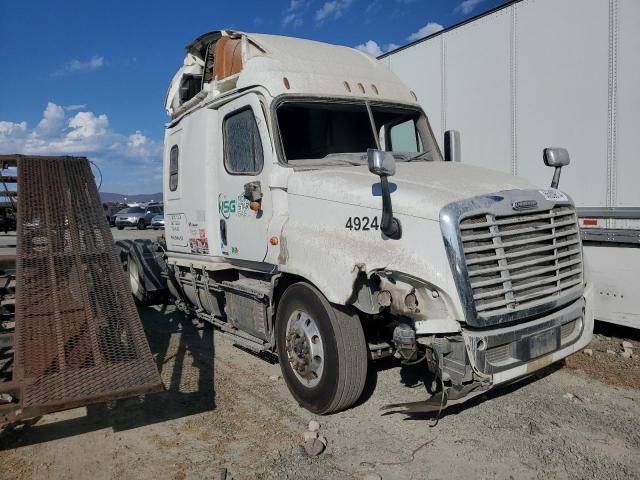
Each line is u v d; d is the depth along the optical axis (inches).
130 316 178.2
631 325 229.5
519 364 150.3
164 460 153.4
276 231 190.9
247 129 211.9
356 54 242.2
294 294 181.9
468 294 141.5
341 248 163.5
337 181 175.6
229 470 147.1
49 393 143.6
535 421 171.3
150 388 150.6
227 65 226.5
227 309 236.2
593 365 217.2
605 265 235.6
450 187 159.5
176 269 288.4
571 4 237.1
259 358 240.5
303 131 203.0
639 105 215.9
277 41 223.1
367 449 156.4
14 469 150.1
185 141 260.7
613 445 156.1
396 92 229.3
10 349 215.2
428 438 162.1
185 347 259.6
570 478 140.4
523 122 259.3
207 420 177.9
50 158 235.3
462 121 290.4
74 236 201.5
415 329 149.5
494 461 148.8
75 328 169.3
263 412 182.7
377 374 210.4
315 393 175.2
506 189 160.9
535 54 252.4
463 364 144.4
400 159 218.2
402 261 150.3
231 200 223.8
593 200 233.8
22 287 178.2
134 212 1464.1
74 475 146.7
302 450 155.4
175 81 280.2
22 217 202.1
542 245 159.9
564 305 166.1
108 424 177.2
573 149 239.8
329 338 167.9
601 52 227.6
